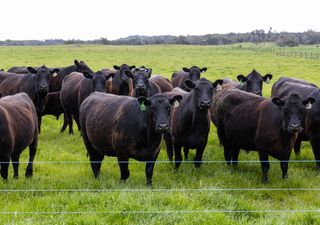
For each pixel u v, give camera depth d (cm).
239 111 1082
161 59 5600
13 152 937
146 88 1409
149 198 741
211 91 1050
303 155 1229
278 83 1465
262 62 4994
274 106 985
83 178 959
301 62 4934
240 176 1002
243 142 1067
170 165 1109
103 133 934
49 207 734
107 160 1158
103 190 793
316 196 891
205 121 1053
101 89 1445
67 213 699
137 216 687
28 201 768
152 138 877
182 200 745
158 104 856
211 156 1225
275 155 995
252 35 14138
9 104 948
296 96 937
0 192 827
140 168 1073
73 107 1549
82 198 759
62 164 1117
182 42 13038
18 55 6150
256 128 1014
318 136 1095
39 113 1522
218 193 790
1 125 856
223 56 6303
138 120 869
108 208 708
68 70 1869
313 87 1252
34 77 1510
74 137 1481
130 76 1502
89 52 7225
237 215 733
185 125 1051
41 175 1018
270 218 695
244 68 4194
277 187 939
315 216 702
